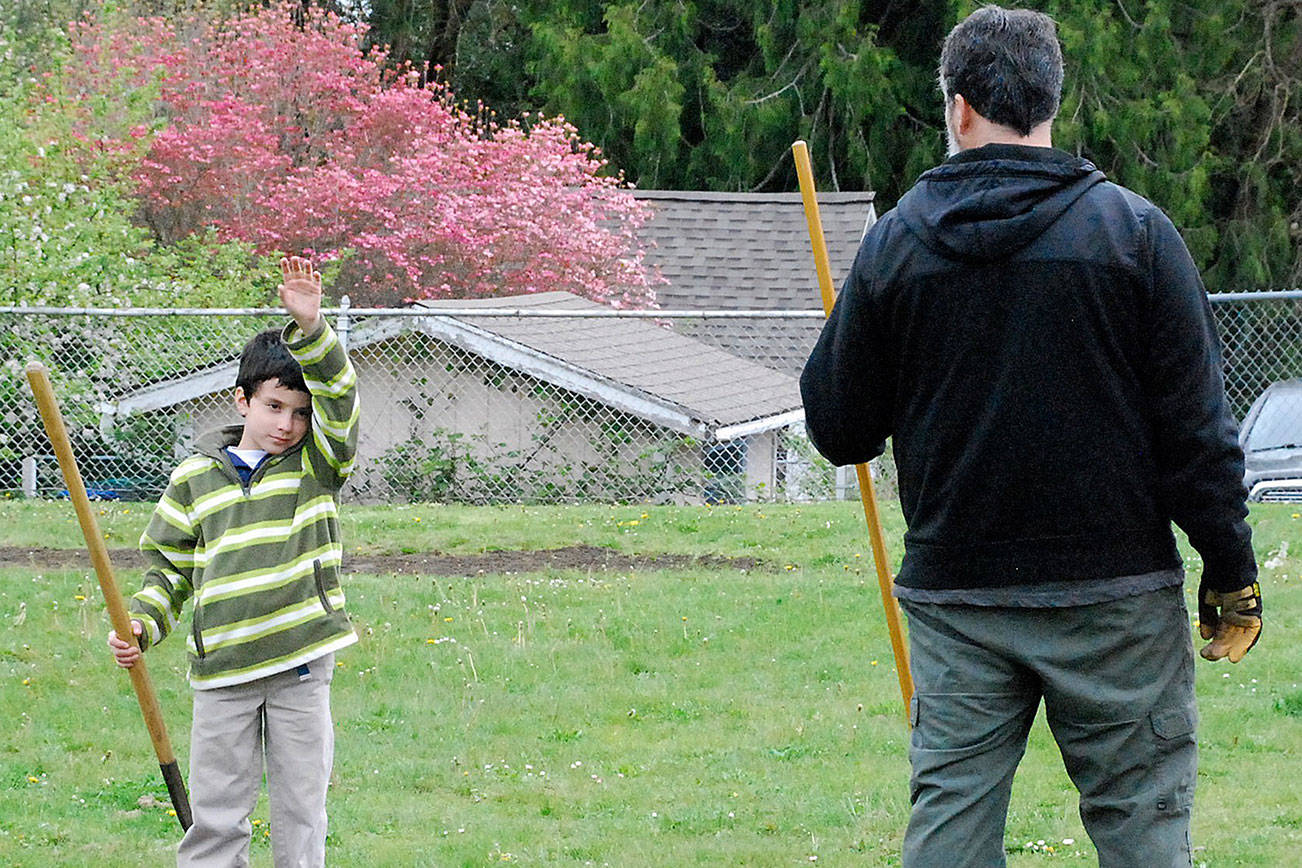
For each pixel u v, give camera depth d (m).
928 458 4.48
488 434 19.42
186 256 25.03
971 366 4.36
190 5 34.56
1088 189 4.34
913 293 4.43
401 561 14.32
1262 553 13.94
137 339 18.47
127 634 6.12
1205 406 4.26
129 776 8.79
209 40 32.78
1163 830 4.42
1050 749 9.13
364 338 19.50
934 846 4.46
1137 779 4.44
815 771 8.84
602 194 30.83
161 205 29.00
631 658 11.27
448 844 7.57
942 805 4.48
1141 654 4.38
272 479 6.24
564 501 18.92
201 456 6.30
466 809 8.23
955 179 4.45
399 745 9.43
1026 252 4.29
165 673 10.81
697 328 28.47
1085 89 36.06
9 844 7.54
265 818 8.09
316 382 6.05
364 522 15.62
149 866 7.24
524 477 19.00
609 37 38.66
